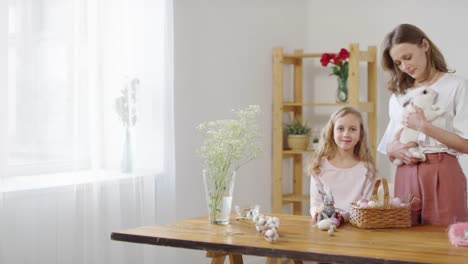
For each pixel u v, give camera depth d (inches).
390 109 120.3
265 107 203.0
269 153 205.6
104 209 139.1
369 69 202.4
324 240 91.6
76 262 133.2
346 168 113.7
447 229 97.9
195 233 98.0
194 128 173.2
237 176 190.7
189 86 171.3
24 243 123.3
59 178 130.2
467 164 188.9
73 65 133.0
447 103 110.6
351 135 111.3
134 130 147.1
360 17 209.3
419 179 112.5
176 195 167.5
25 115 124.8
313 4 216.2
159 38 153.2
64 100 131.3
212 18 179.6
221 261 105.8
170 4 156.1
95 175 137.1
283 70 212.2
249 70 195.3
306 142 206.1
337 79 205.5
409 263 78.9
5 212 119.6
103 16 139.3
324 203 103.7
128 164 144.9
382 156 204.4
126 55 144.8
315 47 216.1
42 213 126.8
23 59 124.3
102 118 139.1
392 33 113.1
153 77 151.6
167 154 155.6
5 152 119.5
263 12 200.8
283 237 94.0
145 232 98.9
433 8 198.1
